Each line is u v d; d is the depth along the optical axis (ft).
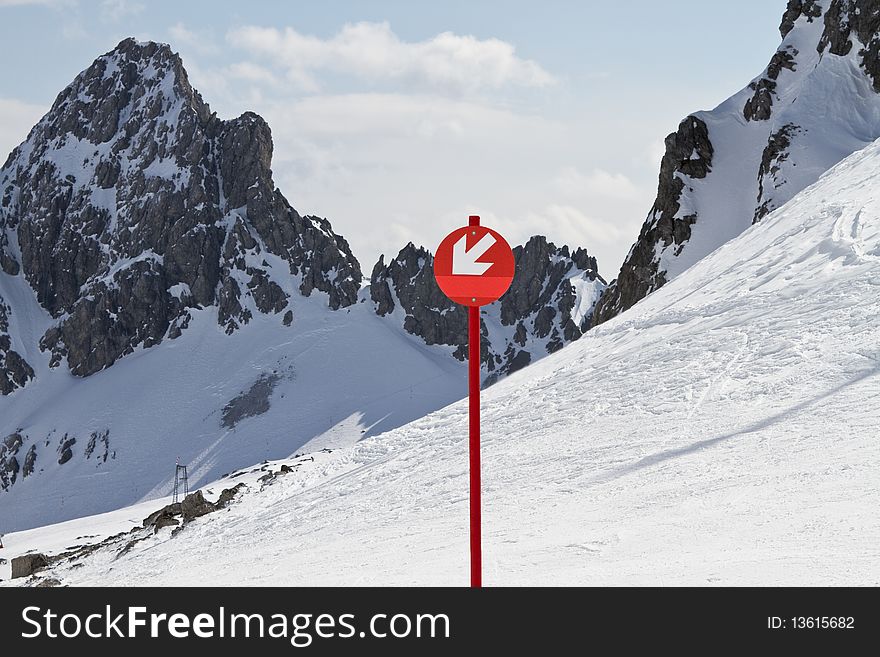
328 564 55.62
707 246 364.99
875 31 391.65
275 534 98.63
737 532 36.96
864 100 380.58
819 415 56.54
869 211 109.50
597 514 48.80
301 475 170.30
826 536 33.50
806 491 41.24
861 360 65.77
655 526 41.45
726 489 45.73
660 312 128.88
